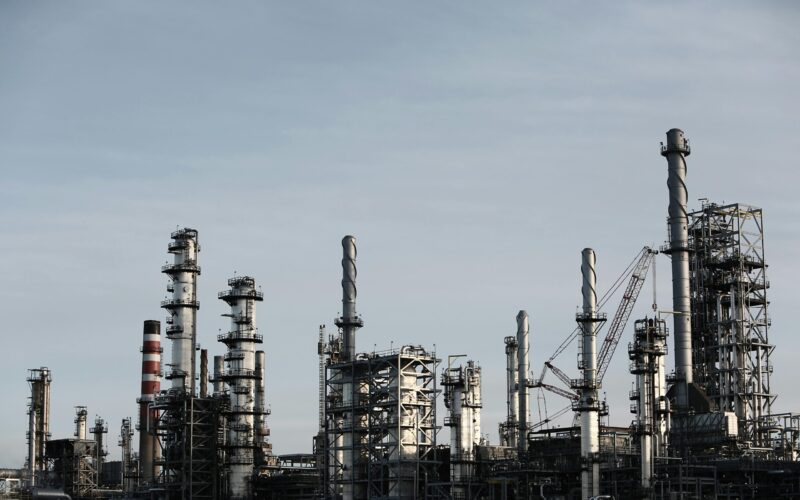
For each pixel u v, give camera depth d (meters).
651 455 183.50
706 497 186.50
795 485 192.25
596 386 193.50
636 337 189.50
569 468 198.12
